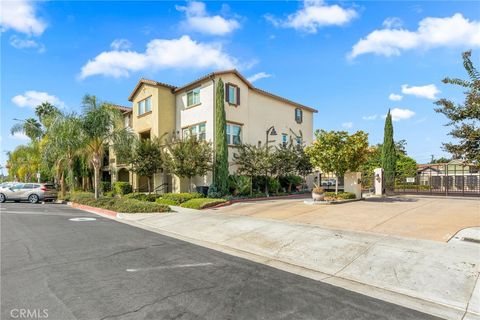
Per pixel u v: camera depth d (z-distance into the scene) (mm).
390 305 4582
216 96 19328
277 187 22547
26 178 38500
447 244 7160
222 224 10961
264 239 8648
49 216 13914
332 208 13516
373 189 22781
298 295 4879
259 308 4340
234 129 21688
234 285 5270
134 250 7703
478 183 22344
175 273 5891
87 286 5113
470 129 5824
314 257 6980
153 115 23156
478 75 6008
